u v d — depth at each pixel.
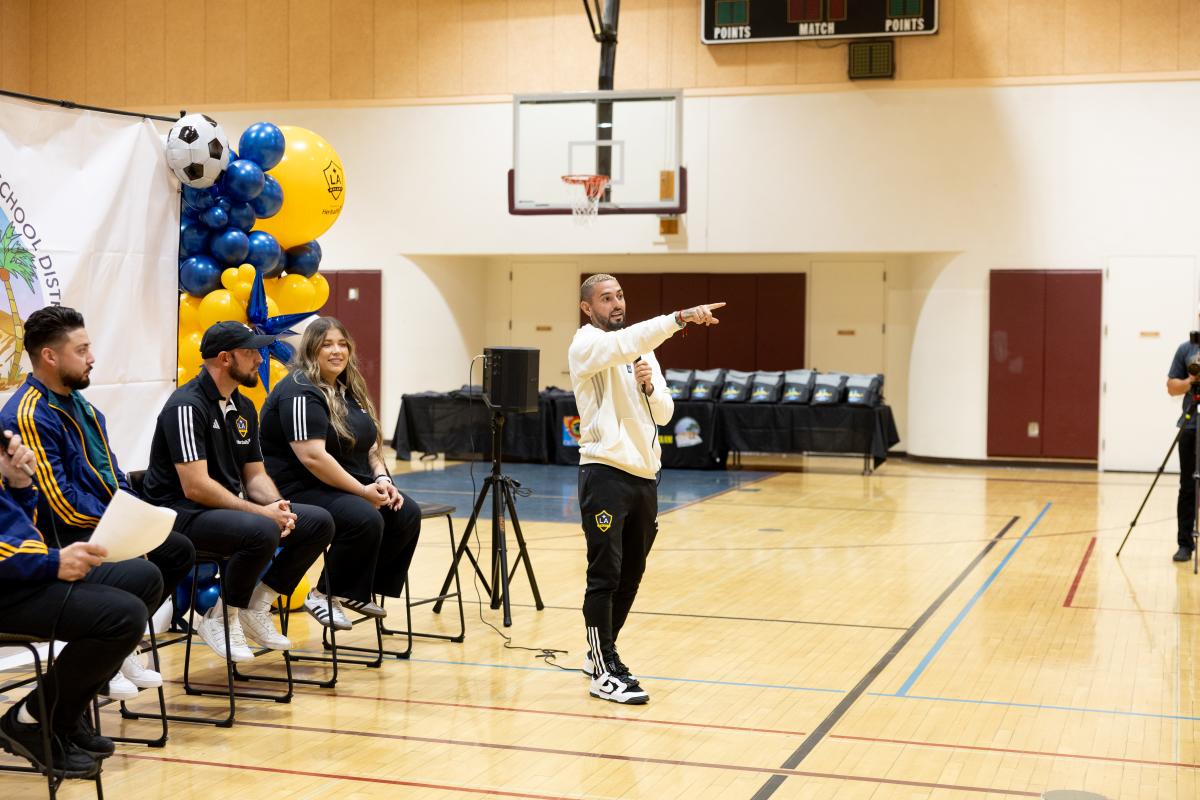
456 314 14.88
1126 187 12.46
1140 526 8.87
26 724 3.33
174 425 4.04
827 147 13.09
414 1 14.12
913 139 12.90
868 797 3.38
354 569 4.64
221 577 4.08
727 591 6.48
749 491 11.02
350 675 4.71
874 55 12.81
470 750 3.78
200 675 4.68
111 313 4.78
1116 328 12.59
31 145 4.41
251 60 14.54
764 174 13.25
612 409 4.28
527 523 8.95
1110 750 3.81
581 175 12.70
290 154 5.82
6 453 3.24
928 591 6.48
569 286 15.34
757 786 3.46
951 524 9.00
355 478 4.87
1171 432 12.51
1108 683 4.63
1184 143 12.30
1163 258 12.41
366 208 14.41
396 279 14.38
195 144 5.08
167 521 3.27
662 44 13.44
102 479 3.63
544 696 4.43
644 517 4.39
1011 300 12.80
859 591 6.48
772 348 14.64
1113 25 12.38
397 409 14.51
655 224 13.59
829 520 9.20
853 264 14.36
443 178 14.16
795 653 5.11
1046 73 12.56
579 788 3.44
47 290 4.45
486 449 13.17
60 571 3.17
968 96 12.74
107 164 4.74
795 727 4.05
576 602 6.18
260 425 4.74
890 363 14.30
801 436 12.41
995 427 13.01
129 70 14.82
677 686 4.57
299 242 6.03
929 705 4.32
